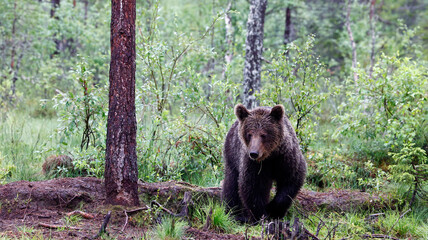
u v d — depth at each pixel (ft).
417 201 33.47
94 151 34.42
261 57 51.44
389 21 114.32
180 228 24.53
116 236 23.32
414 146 40.57
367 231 28.35
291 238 22.45
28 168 35.86
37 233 22.84
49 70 74.69
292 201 28.53
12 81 72.79
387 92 41.32
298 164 28.60
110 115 26.76
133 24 26.63
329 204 32.68
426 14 120.78
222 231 26.91
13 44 79.92
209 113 41.16
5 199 26.53
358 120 42.22
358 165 41.37
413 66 42.86
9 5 79.92
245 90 51.44
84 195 28.12
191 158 40.22
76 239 22.43
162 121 39.14
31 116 63.21
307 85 42.50
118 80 26.37
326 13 101.55
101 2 102.89
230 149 31.78
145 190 29.63
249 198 28.66
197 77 41.16
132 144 27.09
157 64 41.91
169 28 77.15
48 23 83.20
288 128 29.27
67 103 36.11
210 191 32.22
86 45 81.82
